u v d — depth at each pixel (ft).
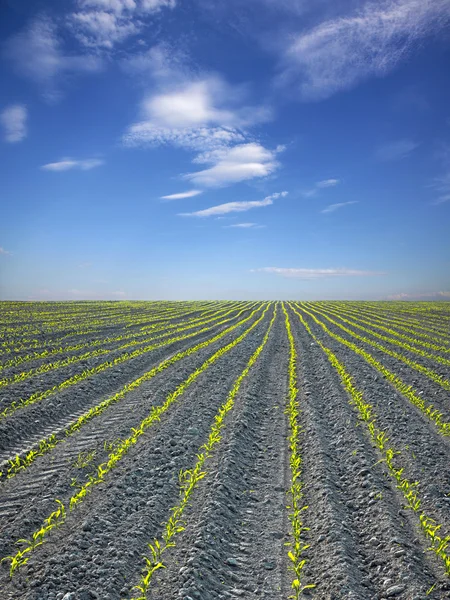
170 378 56.08
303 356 74.38
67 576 18.71
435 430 38.55
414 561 20.21
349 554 21.07
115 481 27.71
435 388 52.21
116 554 20.34
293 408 44.04
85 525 22.27
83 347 76.33
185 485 28.04
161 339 91.56
